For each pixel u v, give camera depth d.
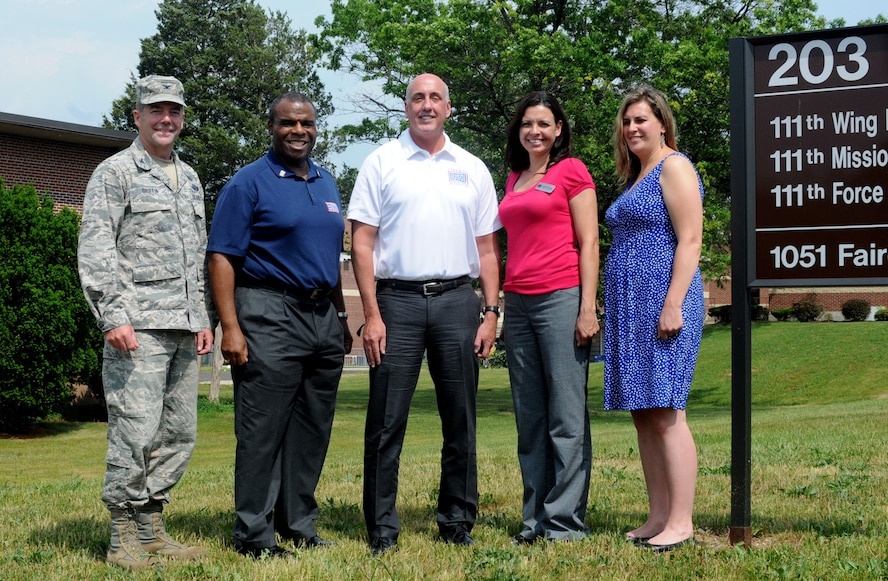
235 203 4.44
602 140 19.92
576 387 4.66
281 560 4.25
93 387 20.95
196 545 4.68
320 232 4.55
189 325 4.48
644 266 4.49
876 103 4.38
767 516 5.25
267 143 36.84
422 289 4.59
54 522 5.54
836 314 41.41
